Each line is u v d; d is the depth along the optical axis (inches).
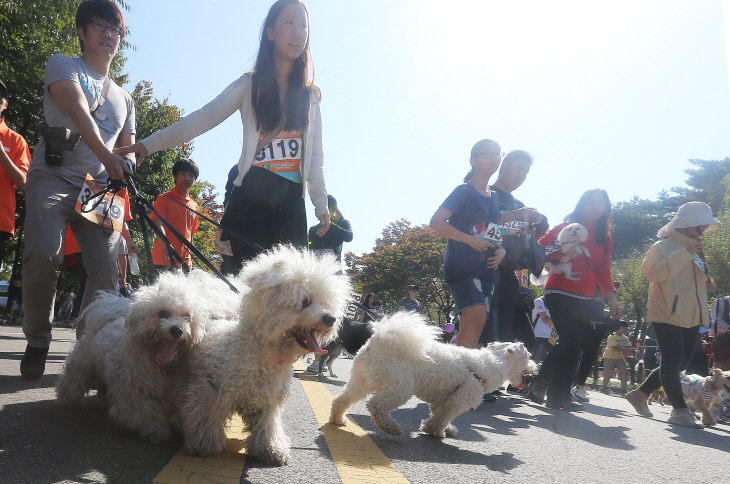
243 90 149.6
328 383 248.4
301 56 151.4
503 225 235.3
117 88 167.0
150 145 144.9
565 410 232.5
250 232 152.7
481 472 109.6
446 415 146.3
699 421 262.4
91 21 156.8
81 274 234.8
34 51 607.2
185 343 104.7
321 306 101.0
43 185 147.9
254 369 98.1
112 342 113.7
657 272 221.1
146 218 133.3
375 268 1599.4
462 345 202.8
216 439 98.3
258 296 98.9
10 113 613.3
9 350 250.7
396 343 145.6
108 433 105.3
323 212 158.7
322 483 90.1
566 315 233.6
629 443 159.6
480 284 203.0
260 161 149.9
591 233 244.8
